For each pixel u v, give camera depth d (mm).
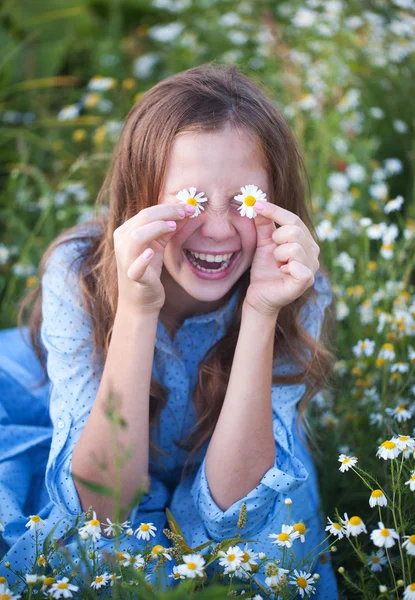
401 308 1522
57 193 1823
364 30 2412
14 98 2336
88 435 1180
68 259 1318
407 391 1433
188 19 2654
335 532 1128
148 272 1133
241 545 1222
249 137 1173
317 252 1176
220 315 1287
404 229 1677
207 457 1209
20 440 1295
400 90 2246
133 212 1248
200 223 1168
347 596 1233
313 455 1387
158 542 1213
